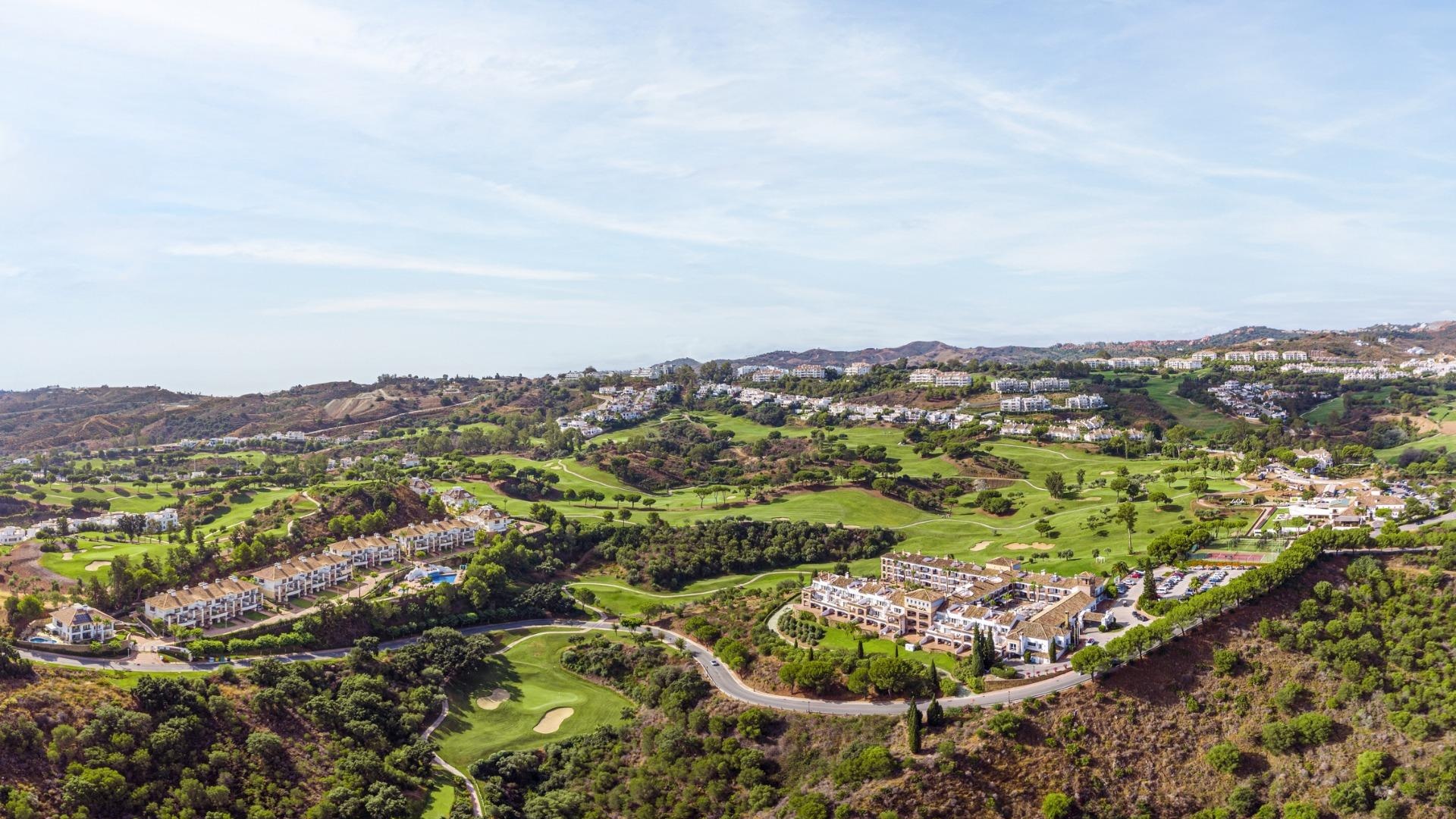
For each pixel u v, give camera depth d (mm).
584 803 174750
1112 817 152250
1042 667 181375
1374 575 185750
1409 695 160500
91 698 162750
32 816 135625
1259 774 157375
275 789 160375
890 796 152750
